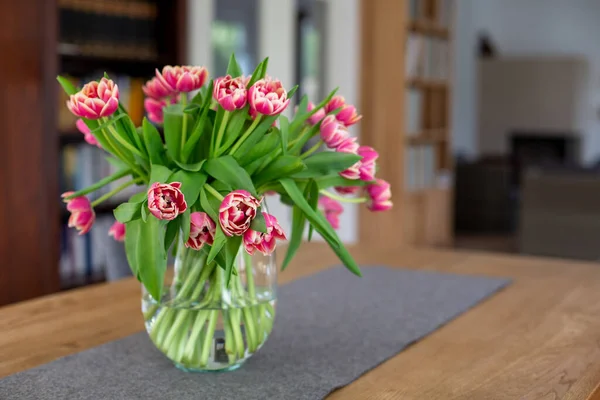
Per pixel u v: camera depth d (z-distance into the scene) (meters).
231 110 1.09
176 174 1.10
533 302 1.73
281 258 2.25
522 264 2.19
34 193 3.50
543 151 11.69
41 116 3.51
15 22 3.38
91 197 3.96
